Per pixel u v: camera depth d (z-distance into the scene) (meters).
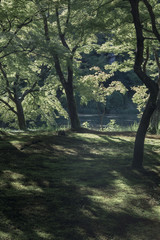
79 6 15.51
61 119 43.12
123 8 14.43
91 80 22.75
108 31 16.34
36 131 18.12
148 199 7.55
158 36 9.66
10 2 13.91
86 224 6.08
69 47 20.42
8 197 7.18
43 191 7.71
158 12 14.44
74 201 7.16
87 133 17.34
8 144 12.87
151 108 9.79
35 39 14.48
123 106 52.97
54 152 12.06
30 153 11.62
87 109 51.09
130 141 15.05
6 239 5.31
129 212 6.75
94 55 49.41
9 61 16.97
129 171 9.78
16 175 8.84
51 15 17.05
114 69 21.33
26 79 23.94
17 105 23.47
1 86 21.92
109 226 6.06
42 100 25.41
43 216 6.33
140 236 5.73
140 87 24.38
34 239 5.39
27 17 14.81
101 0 15.73
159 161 11.12
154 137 16.88
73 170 9.72
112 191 7.96
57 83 23.42
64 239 5.46
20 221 6.05
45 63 22.58
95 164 10.54
